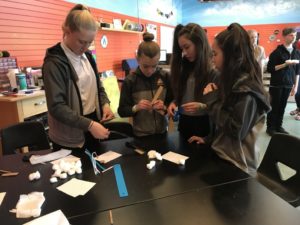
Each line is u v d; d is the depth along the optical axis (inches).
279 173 52.2
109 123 75.2
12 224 32.4
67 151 53.6
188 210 34.0
